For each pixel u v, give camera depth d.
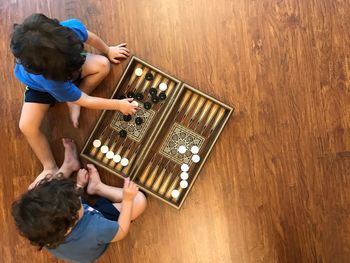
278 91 1.34
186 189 1.30
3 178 1.31
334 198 1.33
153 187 1.31
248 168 1.33
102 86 1.33
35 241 1.01
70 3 1.33
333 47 1.35
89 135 1.32
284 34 1.35
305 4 1.34
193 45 1.34
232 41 1.34
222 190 1.33
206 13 1.35
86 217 1.11
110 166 1.31
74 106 1.28
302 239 1.32
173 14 1.34
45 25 0.86
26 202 0.98
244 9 1.35
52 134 1.32
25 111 1.18
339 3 1.34
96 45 1.23
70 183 1.04
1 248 1.30
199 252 1.32
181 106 1.33
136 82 1.33
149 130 1.32
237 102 1.34
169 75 1.30
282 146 1.34
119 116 1.32
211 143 1.30
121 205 1.24
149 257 1.32
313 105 1.34
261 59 1.34
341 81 1.34
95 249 1.14
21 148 1.32
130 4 1.34
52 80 0.94
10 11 1.33
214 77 1.34
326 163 1.33
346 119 1.34
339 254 1.32
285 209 1.32
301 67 1.34
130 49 1.34
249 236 1.32
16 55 0.88
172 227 1.32
